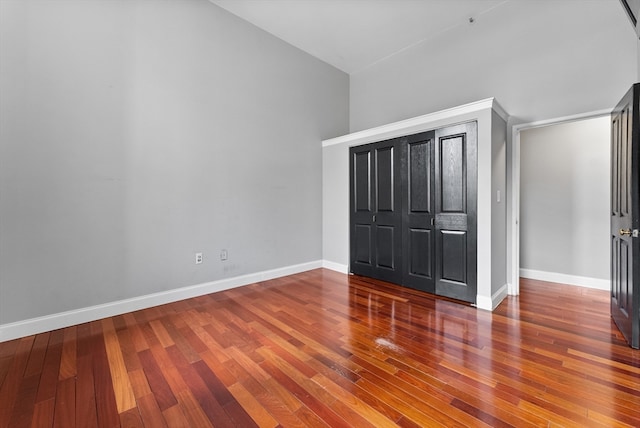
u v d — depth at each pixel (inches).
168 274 121.6
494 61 137.0
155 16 117.0
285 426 54.4
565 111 118.3
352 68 196.4
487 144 111.9
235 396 62.9
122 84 109.3
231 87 140.5
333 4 134.6
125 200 110.6
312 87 178.7
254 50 149.4
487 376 69.3
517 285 129.4
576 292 132.0
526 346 83.3
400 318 104.1
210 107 133.2
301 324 99.5
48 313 95.6
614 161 100.3
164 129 119.7
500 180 123.3
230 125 140.3
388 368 73.1
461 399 61.4
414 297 126.6
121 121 109.3
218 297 128.1
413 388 65.2
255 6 136.0
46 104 94.6
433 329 95.0
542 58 123.3
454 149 121.6
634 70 104.2
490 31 138.1
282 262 162.9
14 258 90.2
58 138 96.8
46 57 94.3
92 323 101.0
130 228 111.9
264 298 126.5
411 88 170.6
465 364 74.5
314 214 179.9
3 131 88.2
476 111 114.8
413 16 143.2
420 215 133.8
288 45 165.5
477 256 115.2
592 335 89.7
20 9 90.1
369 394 63.4
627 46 105.3
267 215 155.6
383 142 148.9
